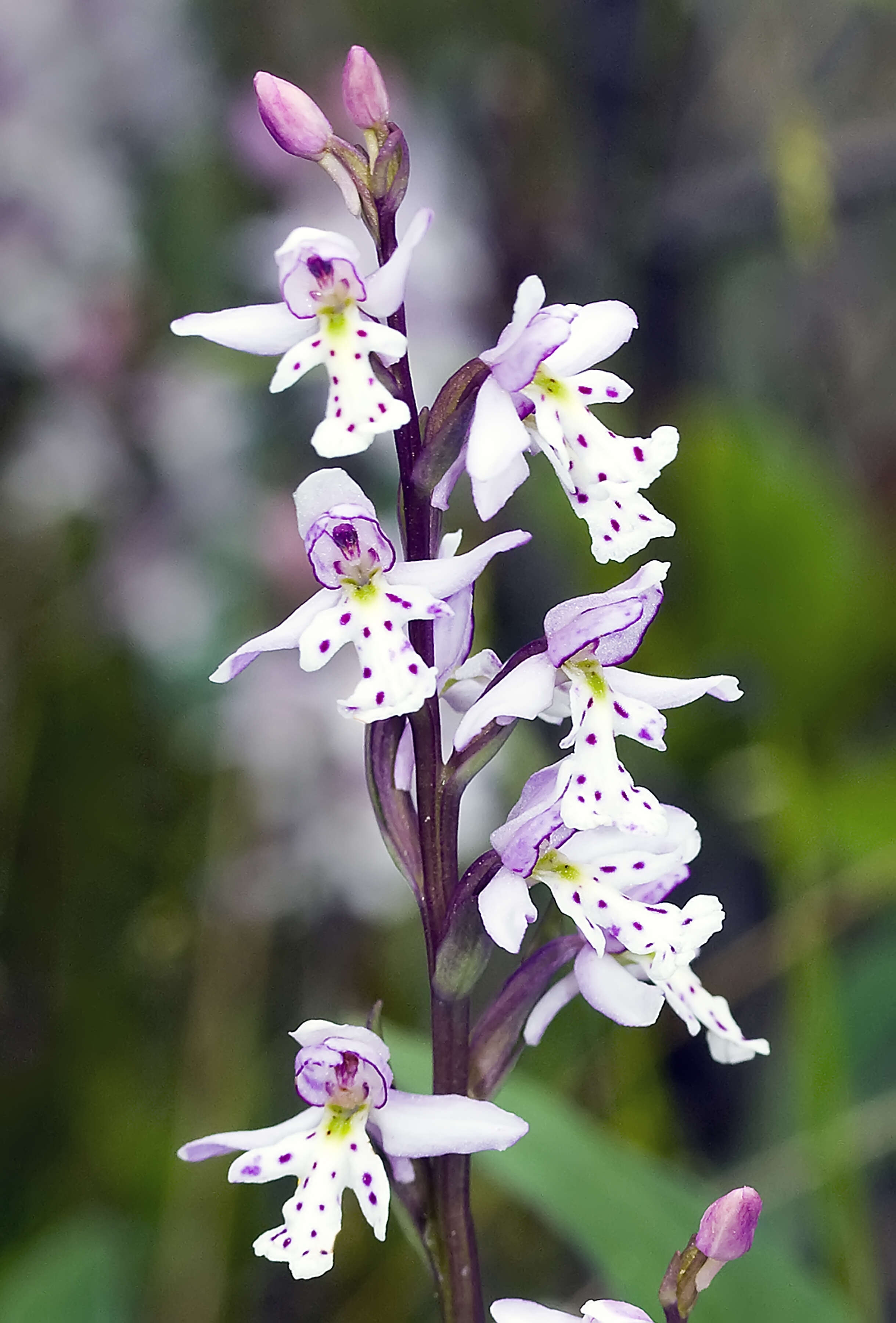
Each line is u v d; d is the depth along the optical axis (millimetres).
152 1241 325
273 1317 332
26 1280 292
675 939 240
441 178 370
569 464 240
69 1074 358
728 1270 263
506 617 363
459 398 239
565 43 385
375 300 239
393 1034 272
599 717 241
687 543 312
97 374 385
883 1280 308
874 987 314
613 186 381
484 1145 239
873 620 303
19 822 374
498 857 239
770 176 368
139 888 380
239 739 371
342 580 241
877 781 296
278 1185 343
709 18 381
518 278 378
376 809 243
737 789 313
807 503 303
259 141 378
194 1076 341
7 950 367
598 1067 321
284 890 360
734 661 312
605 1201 262
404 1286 328
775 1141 327
